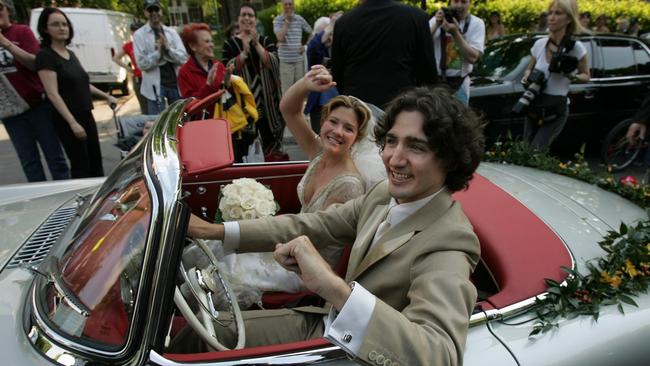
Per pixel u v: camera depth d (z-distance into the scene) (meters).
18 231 1.83
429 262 1.24
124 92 11.86
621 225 1.63
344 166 2.10
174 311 1.56
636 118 3.16
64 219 1.91
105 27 11.47
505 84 4.77
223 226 1.69
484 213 1.81
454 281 1.15
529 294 1.44
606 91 5.22
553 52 3.62
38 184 2.47
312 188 2.22
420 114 1.27
